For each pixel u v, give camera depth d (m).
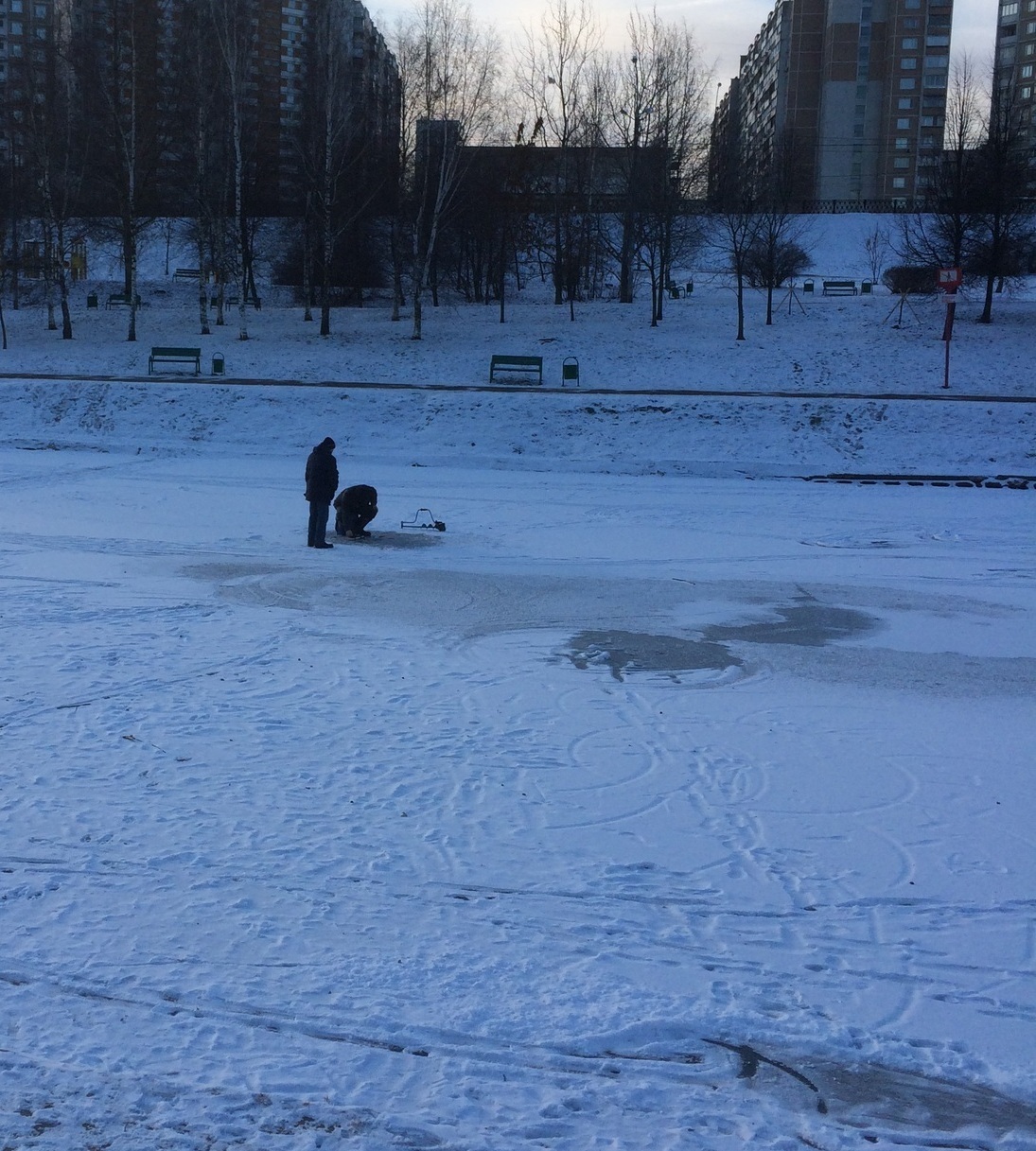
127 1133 3.82
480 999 4.71
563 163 53.66
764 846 6.39
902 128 97.12
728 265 67.50
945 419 27.78
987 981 4.97
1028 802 7.16
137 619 11.45
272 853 6.10
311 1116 3.94
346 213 52.28
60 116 47.41
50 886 5.64
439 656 10.43
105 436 28.78
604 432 28.12
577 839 6.43
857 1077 4.26
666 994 4.79
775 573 15.07
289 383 32.91
